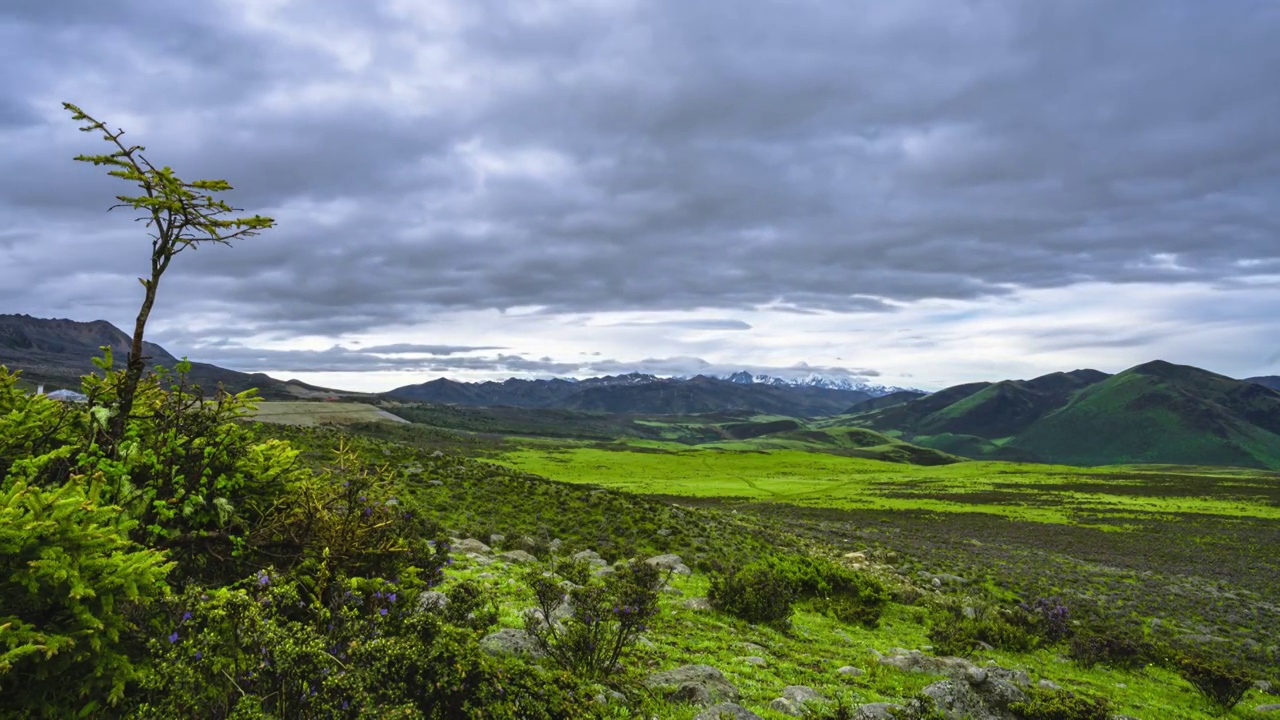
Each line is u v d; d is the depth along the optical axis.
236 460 9.50
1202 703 20.91
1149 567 55.91
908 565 45.22
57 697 6.12
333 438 46.53
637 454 195.12
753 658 14.81
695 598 22.17
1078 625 30.45
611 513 42.91
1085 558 59.25
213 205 8.51
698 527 42.97
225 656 6.18
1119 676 23.41
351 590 8.26
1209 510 103.75
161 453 9.02
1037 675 21.09
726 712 9.48
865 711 10.84
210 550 9.10
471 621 10.03
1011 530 76.88
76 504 6.32
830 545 49.84
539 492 45.94
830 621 25.03
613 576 13.49
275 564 9.32
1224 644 31.72
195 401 9.48
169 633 6.73
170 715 5.91
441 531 25.52
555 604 13.52
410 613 8.55
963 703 12.30
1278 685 23.89
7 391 8.32
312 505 9.45
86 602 6.23
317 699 6.02
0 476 7.81
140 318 8.70
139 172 8.14
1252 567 57.75
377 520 9.81
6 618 5.79
